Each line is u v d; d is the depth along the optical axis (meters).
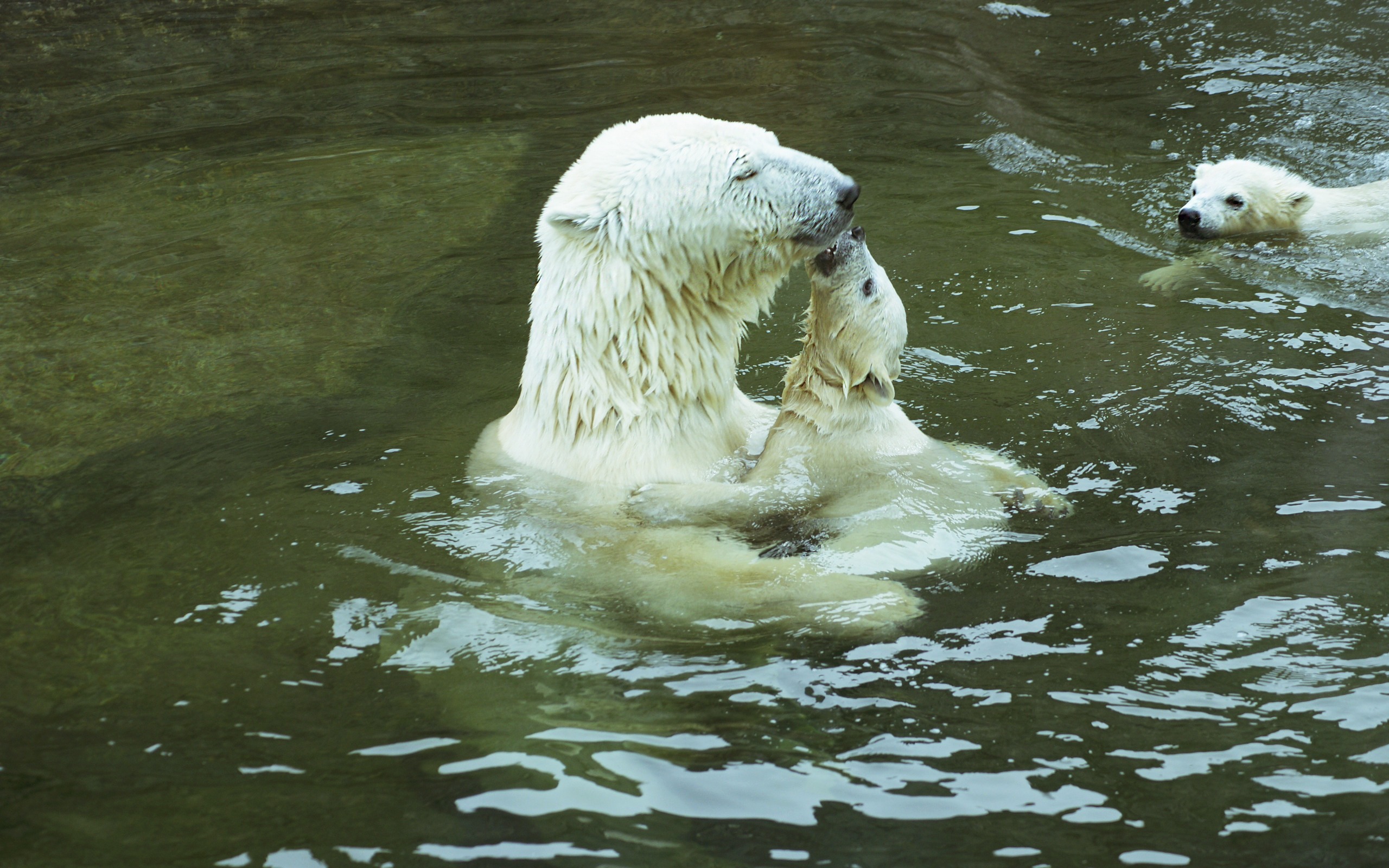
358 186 13.37
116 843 4.17
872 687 5.02
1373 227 11.52
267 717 4.89
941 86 15.98
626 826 4.22
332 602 5.77
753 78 16.69
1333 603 5.39
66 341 9.64
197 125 15.67
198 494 6.98
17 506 6.95
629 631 5.52
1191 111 14.76
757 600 5.67
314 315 10.09
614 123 15.07
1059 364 8.47
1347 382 7.92
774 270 7.07
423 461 7.34
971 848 4.05
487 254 11.43
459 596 5.80
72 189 13.48
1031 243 11.02
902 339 7.13
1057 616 5.46
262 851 4.11
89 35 20.16
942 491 6.64
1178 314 9.31
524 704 4.96
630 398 6.80
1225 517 6.27
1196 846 3.99
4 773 4.56
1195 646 5.15
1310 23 17.31
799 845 4.11
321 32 20.02
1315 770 4.32
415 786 4.44
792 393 7.28
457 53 18.64
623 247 6.66
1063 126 14.42
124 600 5.85
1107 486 6.75
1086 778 4.36
